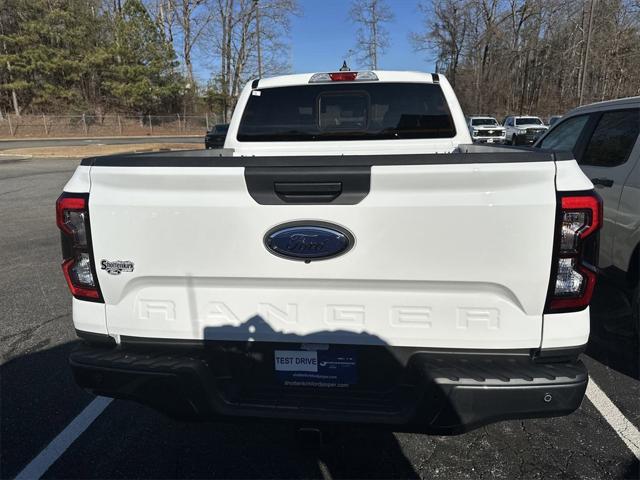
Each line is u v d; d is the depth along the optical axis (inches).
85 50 1663.4
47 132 1593.3
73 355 86.0
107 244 82.4
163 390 83.0
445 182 72.3
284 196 76.3
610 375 134.8
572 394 73.7
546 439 107.3
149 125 1747.0
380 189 74.0
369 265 76.3
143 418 117.3
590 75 1770.4
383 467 98.7
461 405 74.4
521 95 2052.2
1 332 165.0
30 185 540.4
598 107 184.5
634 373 135.9
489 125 1110.4
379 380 82.7
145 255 81.4
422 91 157.6
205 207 77.9
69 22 1612.9
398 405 80.4
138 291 83.9
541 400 73.7
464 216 72.7
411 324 78.4
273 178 75.5
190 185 78.0
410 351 80.4
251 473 97.5
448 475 96.3
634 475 95.4
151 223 80.0
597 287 188.1
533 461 100.0
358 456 102.1
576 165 73.4
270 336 82.1
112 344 87.3
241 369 86.0
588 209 71.7
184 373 81.6
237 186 76.9
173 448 105.7
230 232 78.3
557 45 1972.2
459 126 158.2
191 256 80.2
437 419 76.4
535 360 77.0
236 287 81.4
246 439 108.5
